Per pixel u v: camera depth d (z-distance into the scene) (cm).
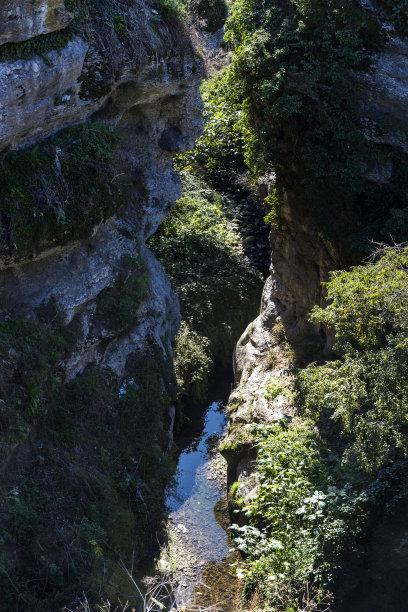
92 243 1005
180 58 1040
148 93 1039
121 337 1084
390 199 1176
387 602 750
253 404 1206
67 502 819
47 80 764
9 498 748
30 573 718
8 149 789
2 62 704
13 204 783
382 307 793
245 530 915
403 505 811
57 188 834
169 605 855
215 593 900
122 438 999
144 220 1192
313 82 1175
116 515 878
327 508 852
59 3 718
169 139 1185
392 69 1148
